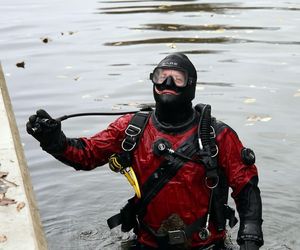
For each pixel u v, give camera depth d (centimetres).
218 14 2078
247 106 1245
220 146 681
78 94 1343
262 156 1049
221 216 693
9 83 1426
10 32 1909
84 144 712
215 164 671
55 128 674
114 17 2086
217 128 688
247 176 677
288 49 1627
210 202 684
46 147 680
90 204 918
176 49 1639
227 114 1209
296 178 982
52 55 1639
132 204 717
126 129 701
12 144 664
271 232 830
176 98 677
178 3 2322
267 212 886
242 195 676
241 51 1608
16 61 1597
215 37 1750
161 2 2367
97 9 2258
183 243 687
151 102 1280
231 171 680
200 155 673
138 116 709
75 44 1742
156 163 683
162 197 683
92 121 1192
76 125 1173
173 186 680
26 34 1878
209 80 1391
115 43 1728
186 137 684
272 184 964
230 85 1357
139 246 722
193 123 692
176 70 678
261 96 1295
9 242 525
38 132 664
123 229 732
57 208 904
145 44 1700
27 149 1085
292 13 2069
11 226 544
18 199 578
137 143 695
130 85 1376
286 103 1259
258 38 1734
